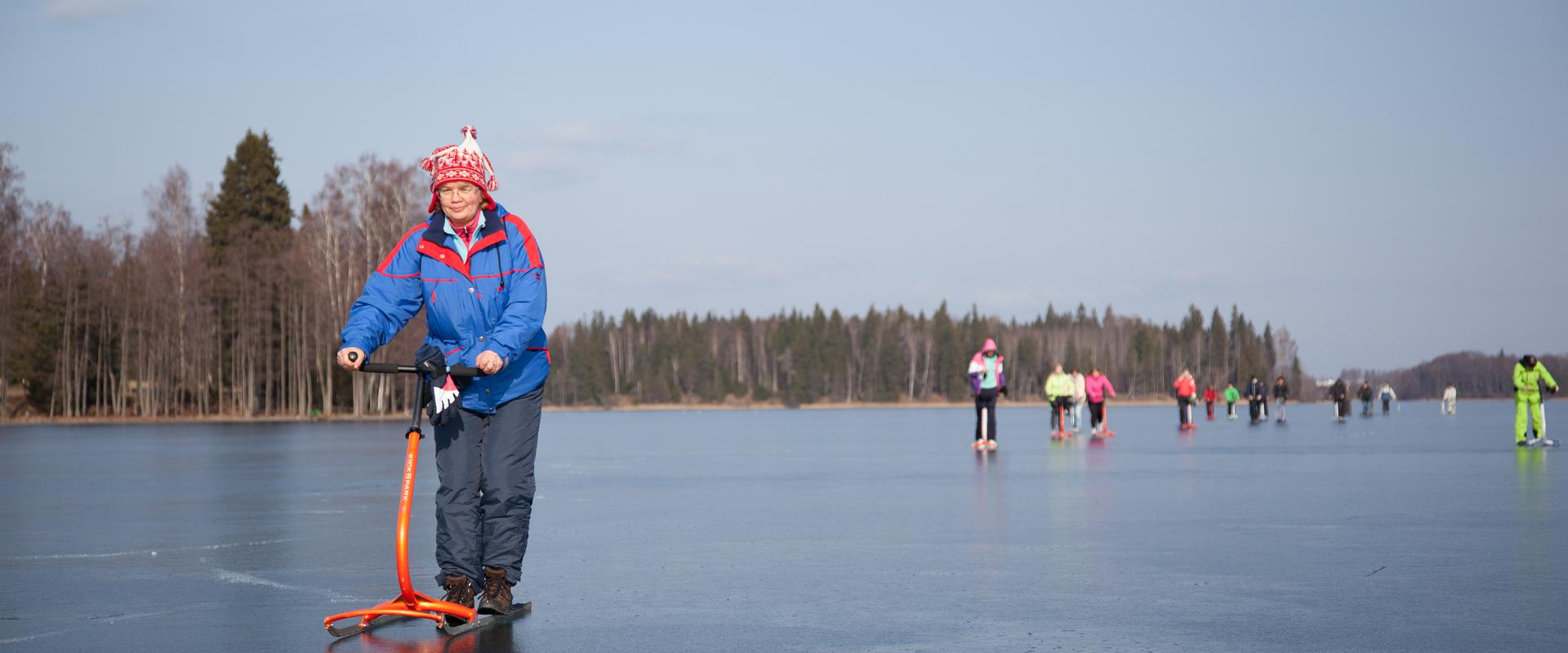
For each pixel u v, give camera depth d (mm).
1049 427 39062
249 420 59812
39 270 69500
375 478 15555
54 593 6223
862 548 7891
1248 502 10820
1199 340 161875
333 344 64562
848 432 37094
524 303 5539
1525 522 9094
